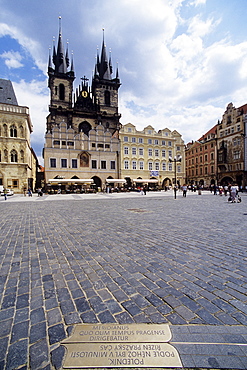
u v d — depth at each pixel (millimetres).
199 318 2312
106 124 59094
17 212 11859
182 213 10477
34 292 2936
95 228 7023
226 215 9641
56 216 9961
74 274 3492
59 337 2080
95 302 2656
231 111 51219
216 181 55250
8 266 3887
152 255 4309
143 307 2529
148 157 52094
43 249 4844
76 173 44906
